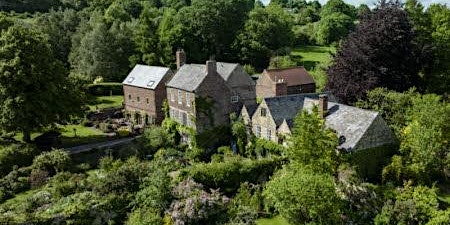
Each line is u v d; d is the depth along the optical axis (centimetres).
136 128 5462
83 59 7819
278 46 10125
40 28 8181
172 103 5206
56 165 4084
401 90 5016
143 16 8912
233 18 9831
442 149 3631
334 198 2877
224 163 3750
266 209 3378
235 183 3722
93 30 7950
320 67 7375
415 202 2988
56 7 11006
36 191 3697
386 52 4953
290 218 2980
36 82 4584
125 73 8112
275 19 10112
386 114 4441
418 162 3369
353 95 4969
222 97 4875
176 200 3331
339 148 3528
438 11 5628
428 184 3394
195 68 5088
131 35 8344
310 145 3142
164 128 5138
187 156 4644
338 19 11706
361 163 3519
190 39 8662
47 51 4903
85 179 3719
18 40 4631
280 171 3656
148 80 5738
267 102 4303
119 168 3638
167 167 3991
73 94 5038
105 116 6256
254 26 9562
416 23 5553
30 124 4650
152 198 3309
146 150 4769
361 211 3167
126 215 3322
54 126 4972
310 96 4572
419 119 3669
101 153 4644
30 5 10619
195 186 3497
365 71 4966
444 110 3644
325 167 3125
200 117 4738
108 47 7838
